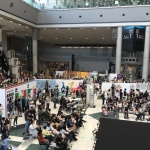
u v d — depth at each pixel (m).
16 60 24.53
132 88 17.36
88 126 11.46
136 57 31.27
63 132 8.99
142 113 12.41
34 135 9.55
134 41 20.66
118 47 21.45
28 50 32.91
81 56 37.38
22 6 18.00
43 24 22.42
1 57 23.75
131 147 2.50
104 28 22.05
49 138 8.54
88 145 9.02
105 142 2.59
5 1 15.55
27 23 20.72
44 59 38.78
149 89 17.44
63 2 21.09
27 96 14.58
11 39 35.81
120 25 20.73
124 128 2.79
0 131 9.81
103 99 16.11
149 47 21.36
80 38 30.81
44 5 21.53
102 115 13.62
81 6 20.67
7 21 19.27
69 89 18.80
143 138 2.62
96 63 36.44
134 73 31.42
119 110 14.01
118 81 19.02
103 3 20.20
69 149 8.46
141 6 19.05
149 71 32.19
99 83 21.77
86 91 16.23
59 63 38.38
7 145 7.61
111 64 35.53
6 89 11.40
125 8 19.47
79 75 25.27
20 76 24.16
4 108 11.16
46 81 18.83
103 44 36.16
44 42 37.00
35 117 11.72
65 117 10.22
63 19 21.56
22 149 8.46
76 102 14.58
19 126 11.16
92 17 20.78
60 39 32.31
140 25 20.19
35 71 24.31
